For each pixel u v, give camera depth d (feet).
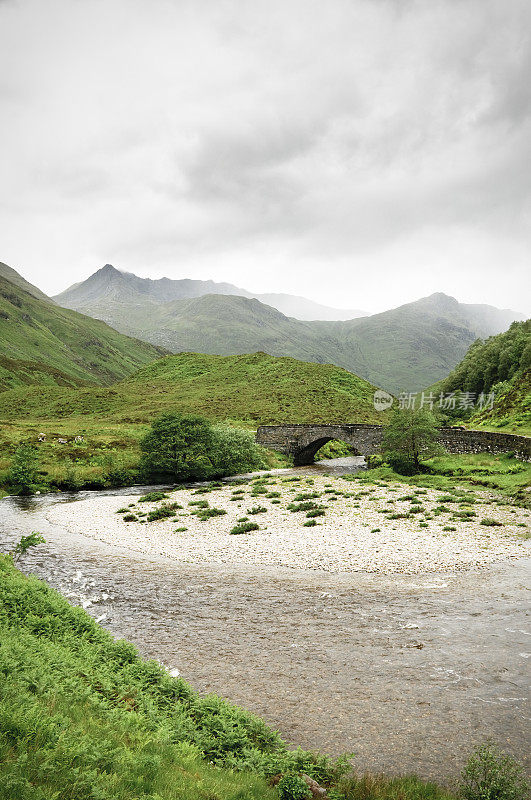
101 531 134.62
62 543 120.37
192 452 254.88
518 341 545.44
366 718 41.81
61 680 36.86
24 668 35.01
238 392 633.61
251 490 192.75
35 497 200.64
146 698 39.58
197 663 53.98
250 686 48.32
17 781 19.29
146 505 173.78
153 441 256.73
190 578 88.38
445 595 72.69
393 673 49.80
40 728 25.14
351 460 378.53
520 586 74.79
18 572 75.15
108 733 29.22
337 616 66.85
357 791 30.63
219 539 118.73
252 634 61.93
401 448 230.48
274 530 123.24
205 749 34.35
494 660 51.31
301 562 95.14
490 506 138.41
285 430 361.10
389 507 142.00
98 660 47.21
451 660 51.90
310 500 159.94
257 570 91.71
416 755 36.27
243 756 34.04
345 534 114.62
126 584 85.61
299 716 42.52
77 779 21.83
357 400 618.44
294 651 56.34
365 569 88.28
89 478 233.14
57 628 52.34
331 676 49.85
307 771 32.60
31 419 525.75
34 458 248.32
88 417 522.88
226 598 76.54
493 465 200.85
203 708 40.37
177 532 129.59
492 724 40.09
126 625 66.03
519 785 30.91
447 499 147.74
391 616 65.67
